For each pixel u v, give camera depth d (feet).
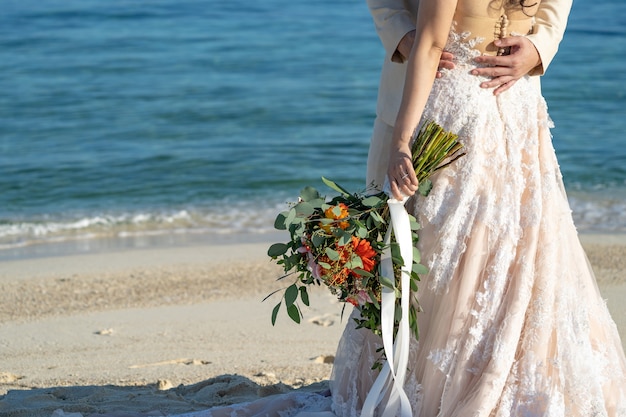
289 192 41.11
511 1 11.09
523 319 10.62
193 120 56.08
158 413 13.34
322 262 10.75
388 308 10.80
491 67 11.10
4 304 23.93
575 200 38.70
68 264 28.78
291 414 12.40
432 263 10.87
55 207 38.22
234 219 36.32
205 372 17.15
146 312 22.86
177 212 37.45
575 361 10.61
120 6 106.01
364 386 11.85
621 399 10.99
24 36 87.25
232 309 22.86
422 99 10.91
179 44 84.53
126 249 31.27
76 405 13.87
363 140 51.24
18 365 18.34
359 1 114.73
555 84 67.92
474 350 10.60
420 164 10.80
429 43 10.85
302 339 19.79
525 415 10.37
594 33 93.76
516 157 10.95
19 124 54.54
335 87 66.49
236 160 46.62
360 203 11.17
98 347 19.71
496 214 10.78
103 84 66.95
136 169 44.70
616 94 64.08
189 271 27.43
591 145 49.39
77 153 47.85
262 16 102.01
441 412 10.62
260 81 68.59
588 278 11.30
